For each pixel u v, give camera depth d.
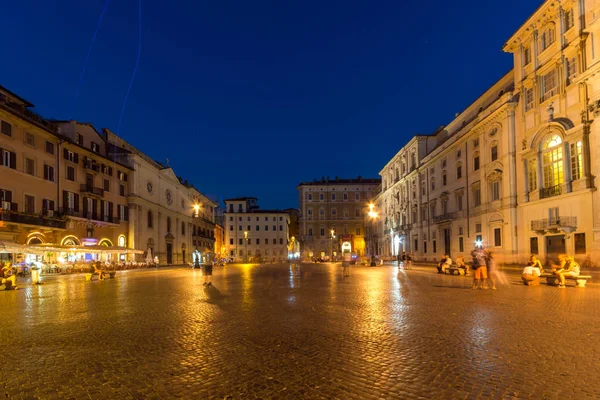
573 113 29.78
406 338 7.38
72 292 17.17
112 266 41.22
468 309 10.88
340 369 5.59
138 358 6.21
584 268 27.47
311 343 7.06
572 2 29.97
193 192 84.06
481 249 16.88
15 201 34.53
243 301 12.98
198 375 5.39
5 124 33.72
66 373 5.54
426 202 58.00
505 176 37.56
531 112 34.59
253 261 95.19
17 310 11.58
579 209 29.02
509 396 4.59
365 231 104.50
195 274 32.69
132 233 54.50
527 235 35.03
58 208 40.44
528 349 6.55
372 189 106.69
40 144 38.19
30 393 4.84
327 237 106.00
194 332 8.03
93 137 49.31
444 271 28.86
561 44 31.02
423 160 58.75
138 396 4.70
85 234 45.00
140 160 57.09
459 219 47.44
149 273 36.72
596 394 4.63
